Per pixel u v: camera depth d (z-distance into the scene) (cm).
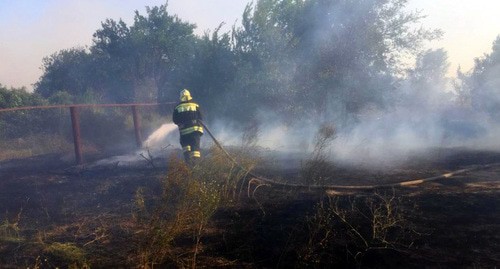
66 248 386
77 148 885
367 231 415
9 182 740
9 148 1333
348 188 588
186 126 754
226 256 375
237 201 543
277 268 351
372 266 346
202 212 380
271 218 469
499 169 718
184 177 486
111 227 461
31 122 1514
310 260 360
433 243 381
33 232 456
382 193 562
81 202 581
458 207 482
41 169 869
